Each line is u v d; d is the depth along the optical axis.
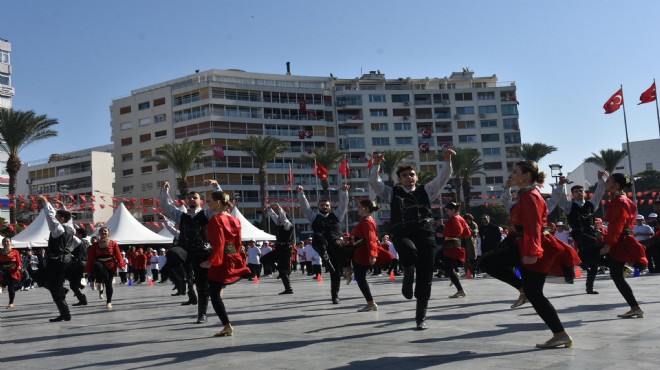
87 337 7.89
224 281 7.21
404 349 5.77
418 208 7.09
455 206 11.76
